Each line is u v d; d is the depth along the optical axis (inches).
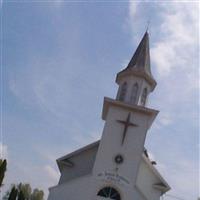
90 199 995.3
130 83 1147.9
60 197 992.9
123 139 1058.7
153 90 1201.4
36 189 3193.9
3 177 1451.8
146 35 1295.5
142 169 1162.0
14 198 1582.2
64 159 1211.2
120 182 1015.0
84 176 1019.9
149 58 1237.7
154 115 1089.4
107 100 1084.5
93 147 1206.9
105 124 1075.3
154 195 1132.5
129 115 1085.8
